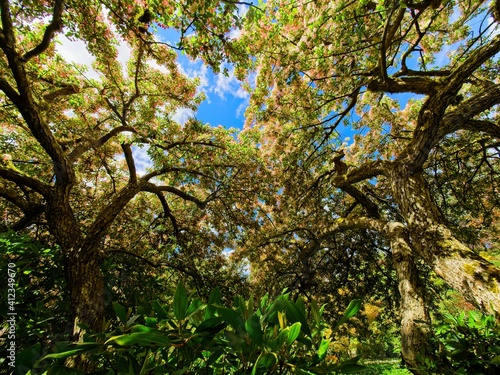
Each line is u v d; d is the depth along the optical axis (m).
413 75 4.79
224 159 6.41
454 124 3.17
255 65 4.67
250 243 6.62
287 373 0.71
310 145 6.14
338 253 6.78
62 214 3.36
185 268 5.68
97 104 5.81
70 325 2.62
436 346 1.84
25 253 2.23
